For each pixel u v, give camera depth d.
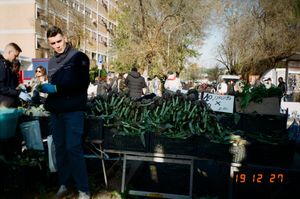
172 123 3.72
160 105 3.89
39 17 30.56
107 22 48.00
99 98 4.05
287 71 14.91
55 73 3.30
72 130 3.32
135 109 3.91
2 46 30.25
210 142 3.42
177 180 4.35
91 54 41.81
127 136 3.62
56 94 3.33
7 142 3.77
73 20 31.88
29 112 4.30
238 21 24.44
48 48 31.27
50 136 3.75
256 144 3.33
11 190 3.58
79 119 3.35
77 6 36.62
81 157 3.38
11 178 3.55
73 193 3.66
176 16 22.92
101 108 3.90
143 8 22.64
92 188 3.83
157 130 3.57
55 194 3.64
